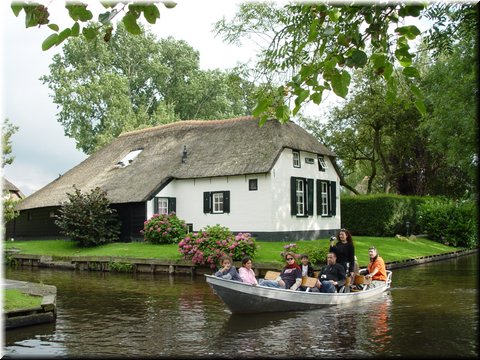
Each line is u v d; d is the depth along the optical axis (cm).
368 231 3092
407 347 829
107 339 905
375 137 3434
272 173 2492
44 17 392
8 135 1900
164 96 5300
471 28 948
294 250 1819
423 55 2755
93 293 1473
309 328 977
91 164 3494
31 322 1016
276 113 501
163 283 1703
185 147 2853
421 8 427
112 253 2297
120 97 4491
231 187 2617
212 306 1238
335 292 1233
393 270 2023
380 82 3130
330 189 2927
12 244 2930
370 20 444
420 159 3634
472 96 1834
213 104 5200
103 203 2673
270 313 1134
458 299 1300
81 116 4503
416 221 3222
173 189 2817
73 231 2595
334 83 433
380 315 1096
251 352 811
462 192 3694
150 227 2500
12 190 4447
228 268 1194
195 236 2003
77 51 4550
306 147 2712
